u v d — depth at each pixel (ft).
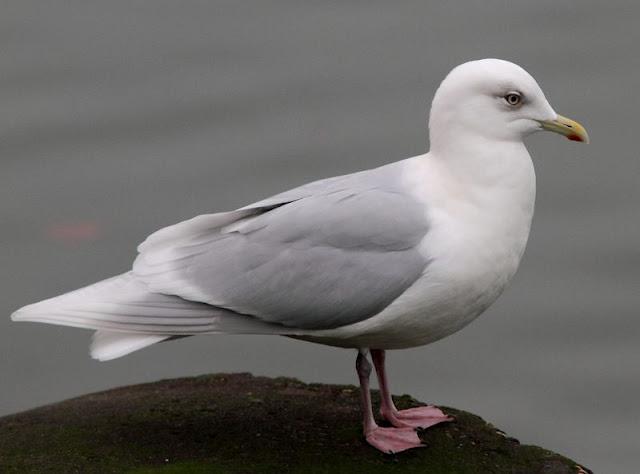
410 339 37.91
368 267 36.47
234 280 37.17
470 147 37.09
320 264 36.70
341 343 38.09
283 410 40.52
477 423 39.96
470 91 37.14
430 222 36.60
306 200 37.68
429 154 38.45
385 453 37.37
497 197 36.83
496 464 37.47
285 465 36.47
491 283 37.09
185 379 44.24
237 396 41.86
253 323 37.37
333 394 42.27
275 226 37.32
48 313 37.52
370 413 38.09
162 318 37.29
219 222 38.65
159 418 39.68
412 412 39.93
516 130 37.40
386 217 36.76
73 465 36.24
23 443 37.91
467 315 37.52
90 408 40.93
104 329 37.22
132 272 38.68
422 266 36.24
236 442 37.83
